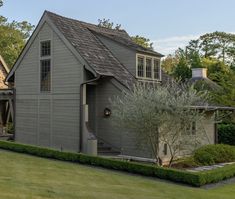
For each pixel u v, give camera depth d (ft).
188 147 52.80
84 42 64.13
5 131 84.23
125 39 71.61
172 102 46.09
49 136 65.16
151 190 33.91
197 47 187.62
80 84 59.47
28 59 69.31
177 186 38.27
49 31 65.00
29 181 31.94
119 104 53.06
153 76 67.10
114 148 59.06
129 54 64.28
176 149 50.24
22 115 70.69
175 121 46.68
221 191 37.65
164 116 46.39
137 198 29.71
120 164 45.11
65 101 62.23
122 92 57.11
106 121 60.34
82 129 58.90
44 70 66.23
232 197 34.22
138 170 43.52
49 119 65.21
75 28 67.26
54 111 64.28
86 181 35.09
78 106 59.98
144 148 53.36
